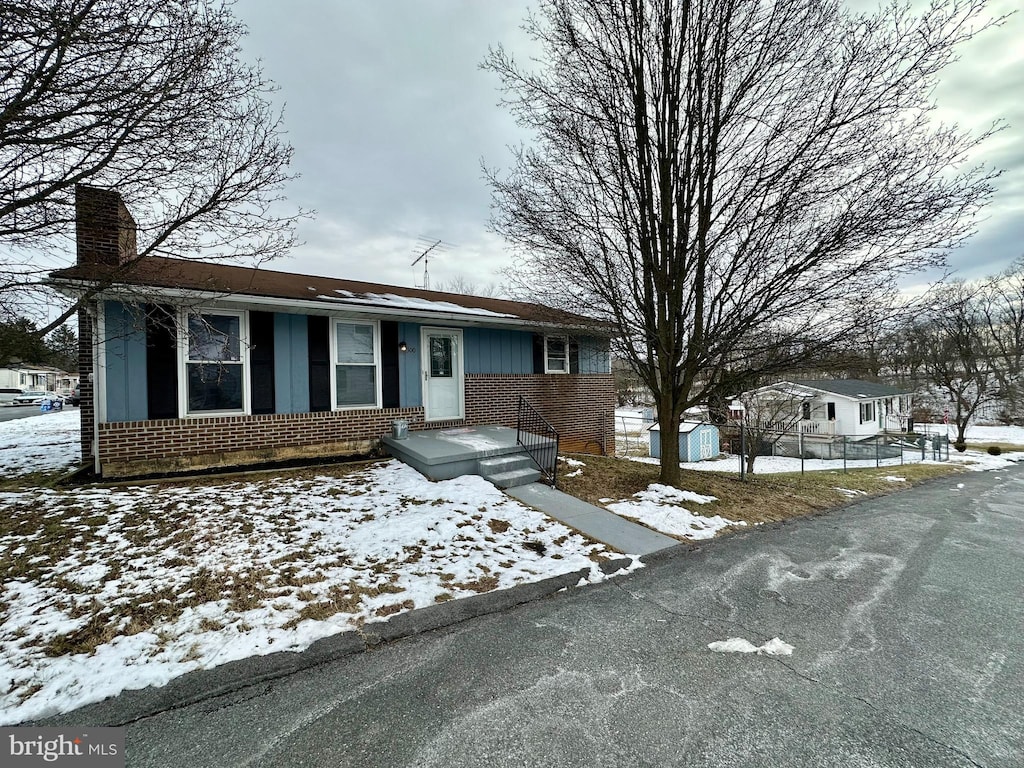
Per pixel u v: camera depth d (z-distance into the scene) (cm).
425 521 523
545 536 511
